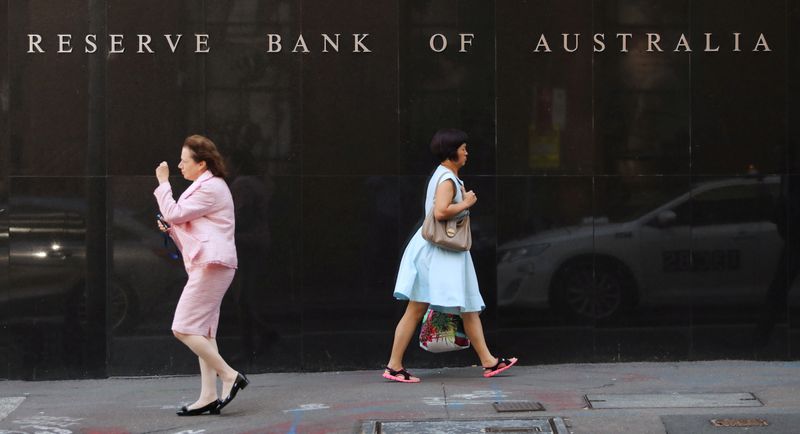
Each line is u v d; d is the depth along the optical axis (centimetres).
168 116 859
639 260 877
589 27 875
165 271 860
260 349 866
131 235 859
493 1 871
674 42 879
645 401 705
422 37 870
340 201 868
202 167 695
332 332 869
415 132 870
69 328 857
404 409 692
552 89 874
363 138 868
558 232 874
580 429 621
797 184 879
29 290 854
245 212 863
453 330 809
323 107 866
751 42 880
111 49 856
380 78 868
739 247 880
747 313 883
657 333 879
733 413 655
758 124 880
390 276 870
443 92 870
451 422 645
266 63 864
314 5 866
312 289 867
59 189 855
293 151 864
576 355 877
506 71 873
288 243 866
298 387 795
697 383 779
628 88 877
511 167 872
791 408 675
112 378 859
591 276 875
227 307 865
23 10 852
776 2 879
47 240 855
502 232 871
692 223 878
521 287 873
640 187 877
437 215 767
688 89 878
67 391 813
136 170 858
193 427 662
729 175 879
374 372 862
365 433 622
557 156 874
